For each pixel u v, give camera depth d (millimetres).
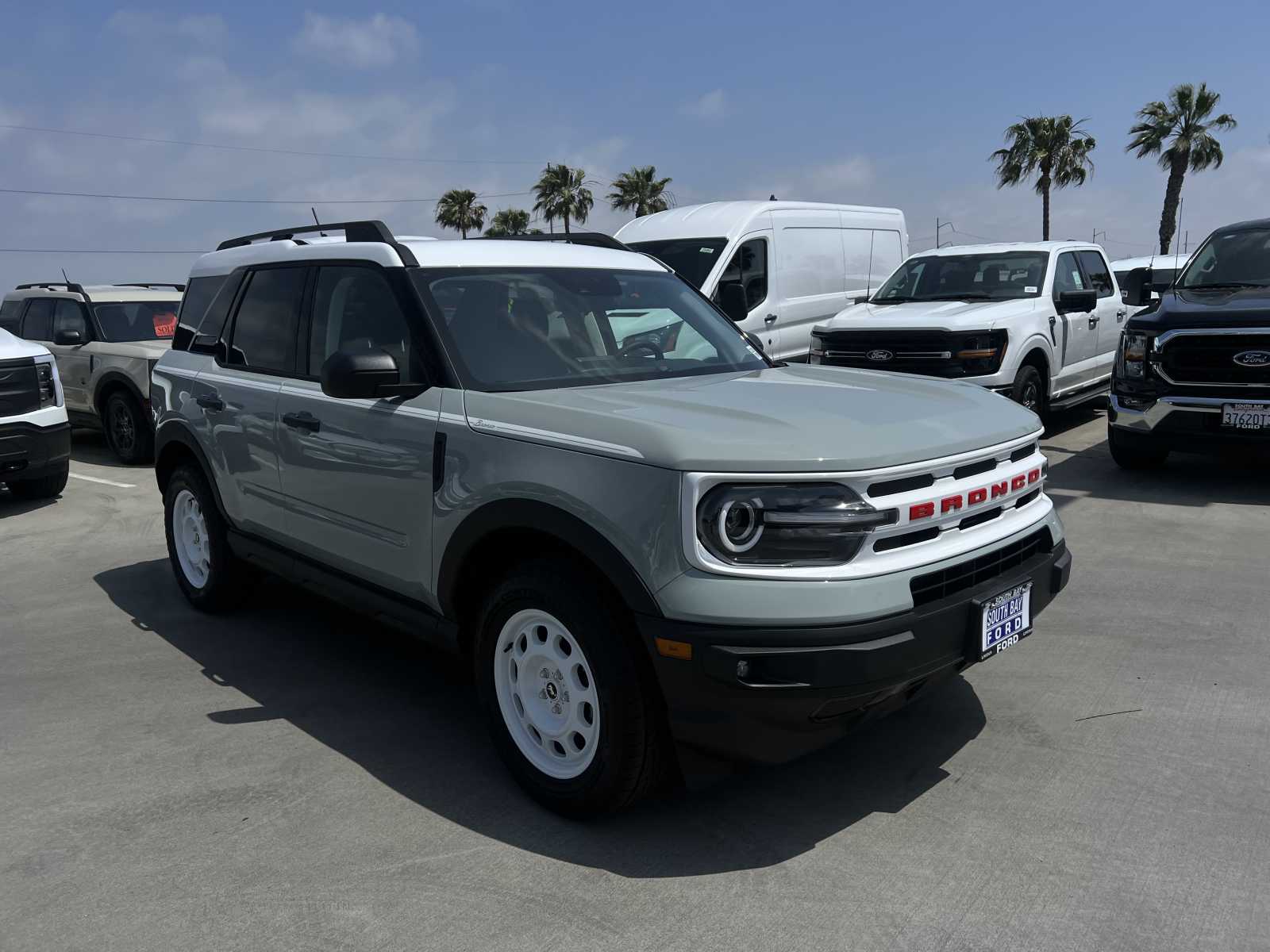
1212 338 7059
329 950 2486
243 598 5164
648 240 10219
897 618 2672
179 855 2941
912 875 2740
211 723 3883
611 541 2752
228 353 4750
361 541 3799
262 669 4453
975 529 3021
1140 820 2992
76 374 10555
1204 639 4430
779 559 2629
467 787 3330
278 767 3494
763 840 2945
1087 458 8773
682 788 3277
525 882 2760
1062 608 4875
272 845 2986
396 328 3682
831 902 2629
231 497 4691
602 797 2938
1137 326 7520
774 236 10250
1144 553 5766
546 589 2965
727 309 8914
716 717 2662
